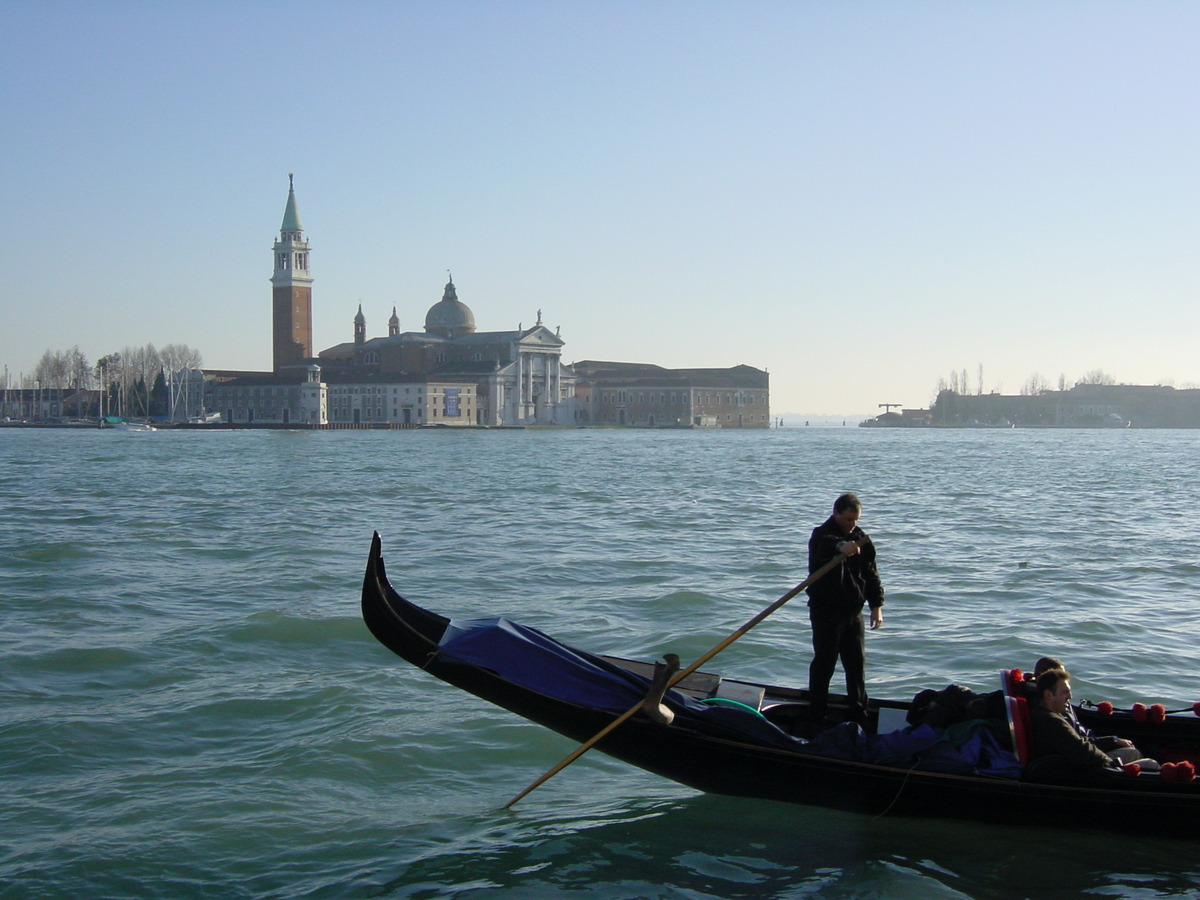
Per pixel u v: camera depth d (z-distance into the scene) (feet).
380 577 37.04
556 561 93.45
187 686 52.60
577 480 217.15
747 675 55.47
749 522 129.08
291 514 138.51
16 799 39.29
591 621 67.92
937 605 72.18
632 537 112.27
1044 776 35.53
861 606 39.09
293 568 88.43
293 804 39.01
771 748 36.50
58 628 65.31
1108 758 35.58
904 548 102.42
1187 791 34.76
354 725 46.57
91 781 40.93
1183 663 56.59
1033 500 165.07
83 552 98.78
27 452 364.17
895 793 36.17
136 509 146.20
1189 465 289.33
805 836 36.63
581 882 33.71
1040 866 34.50
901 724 39.17
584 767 42.57
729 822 37.70
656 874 34.17
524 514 139.64
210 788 40.29
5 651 58.95
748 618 68.54
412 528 120.98
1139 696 50.83
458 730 46.01
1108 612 69.72
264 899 32.68
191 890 33.17
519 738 45.27
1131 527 122.72
